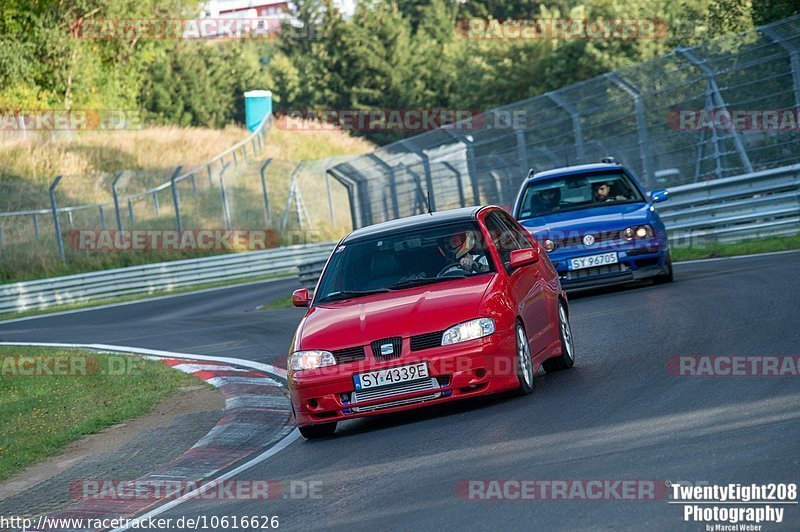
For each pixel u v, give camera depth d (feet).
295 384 95.50
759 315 124.06
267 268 430.61
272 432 107.24
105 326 254.88
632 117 302.86
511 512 60.34
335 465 83.41
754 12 366.22
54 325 294.05
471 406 97.86
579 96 272.10
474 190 309.01
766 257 190.80
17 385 154.51
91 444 111.34
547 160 348.79
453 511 62.49
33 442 113.29
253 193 536.42
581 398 92.53
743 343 107.65
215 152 626.64
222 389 134.62
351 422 105.29
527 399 96.22
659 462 66.28
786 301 130.93
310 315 102.32
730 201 233.96
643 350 114.11
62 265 432.66
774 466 61.46
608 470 66.33
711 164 272.10
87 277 384.06
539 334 104.53
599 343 124.57
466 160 340.18
